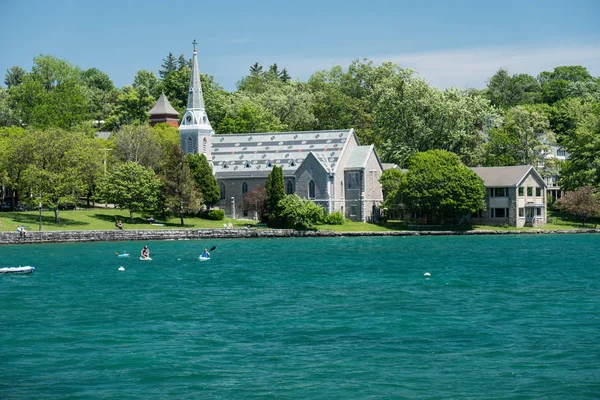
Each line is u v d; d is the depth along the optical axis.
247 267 113.44
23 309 77.06
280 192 189.50
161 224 186.62
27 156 176.75
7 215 176.88
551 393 49.62
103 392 50.28
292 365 55.66
